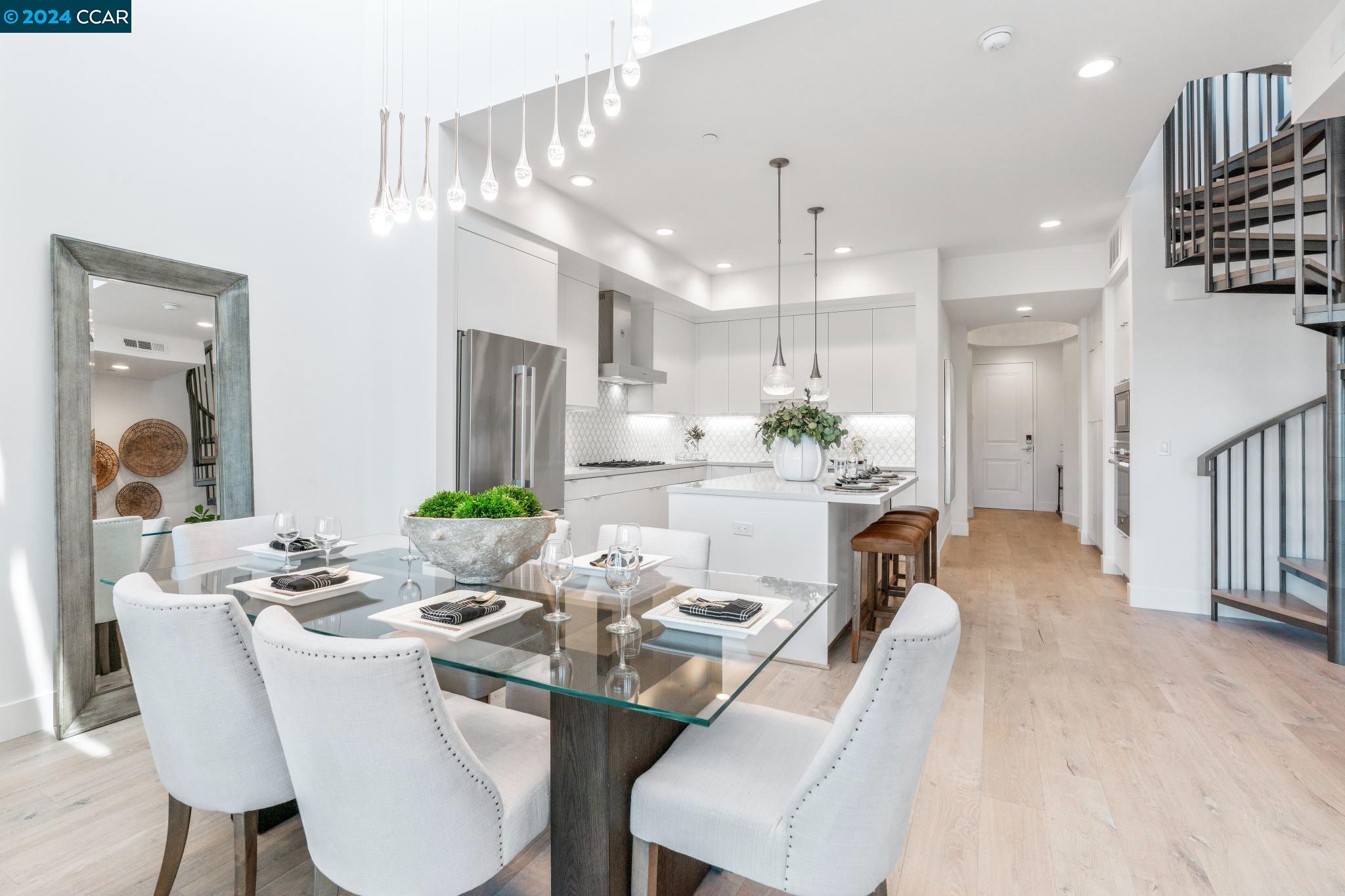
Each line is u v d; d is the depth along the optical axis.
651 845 1.37
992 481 10.43
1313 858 1.83
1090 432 7.09
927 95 3.18
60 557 2.59
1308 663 3.37
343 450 3.73
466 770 1.16
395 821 1.12
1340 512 3.35
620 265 5.13
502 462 3.86
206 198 3.13
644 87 3.12
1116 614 4.31
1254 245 3.61
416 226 3.62
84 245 2.67
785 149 3.78
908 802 1.21
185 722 1.38
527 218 4.16
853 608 3.80
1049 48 2.80
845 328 6.37
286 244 3.48
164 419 2.96
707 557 2.36
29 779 2.25
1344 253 3.20
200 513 3.08
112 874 1.76
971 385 10.55
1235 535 4.24
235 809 1.43
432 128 3.55
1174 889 1.71
